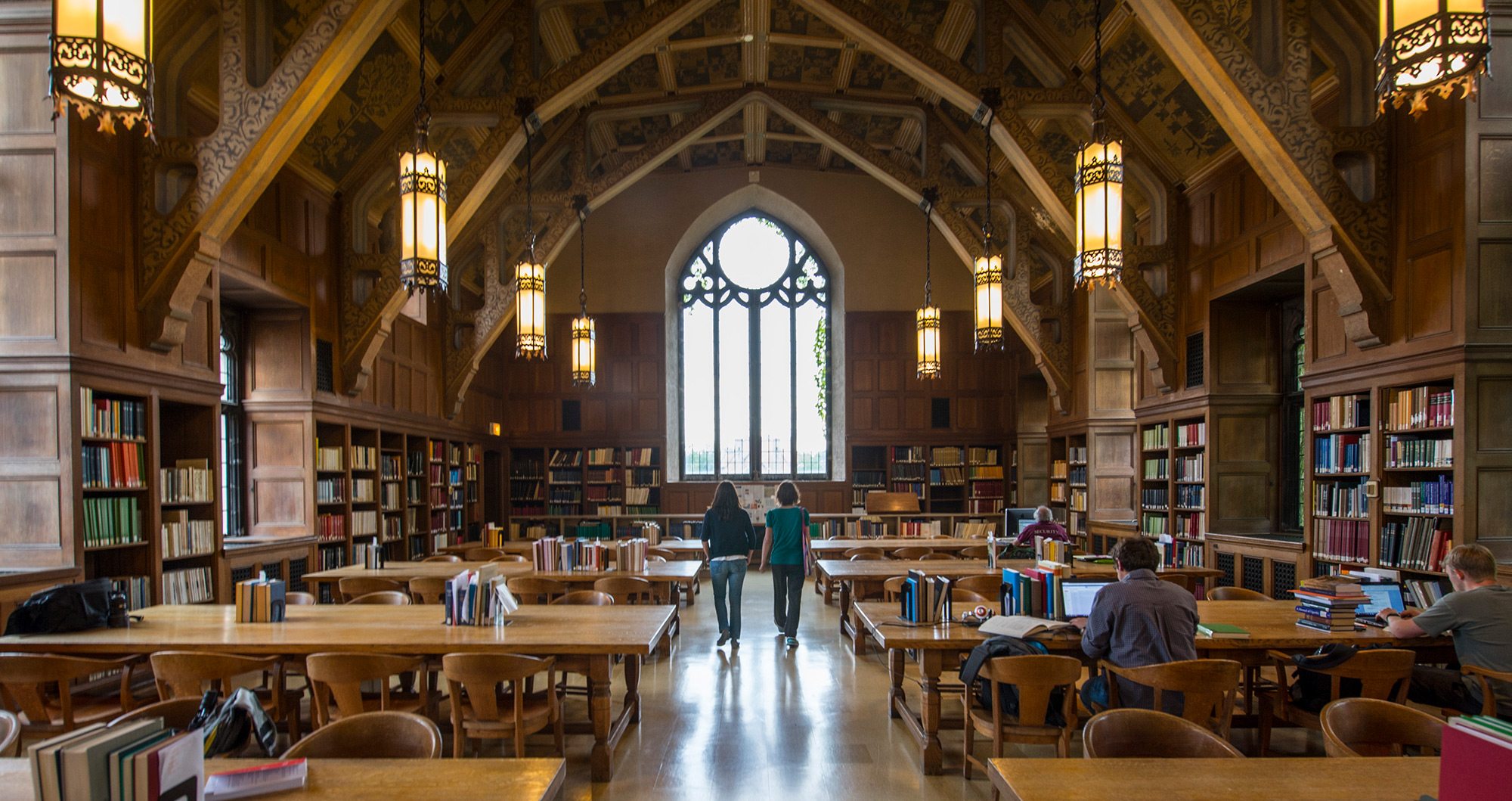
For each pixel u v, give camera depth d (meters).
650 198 14.76
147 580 5.58
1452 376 5.29
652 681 5.96
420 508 10.65
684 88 11.16
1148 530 9.77
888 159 11.20
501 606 4.30
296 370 7.93
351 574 6.66
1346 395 6.46
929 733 4.13
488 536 9.30
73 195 5.08
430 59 8.14
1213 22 5.85
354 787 2.12
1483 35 2.73
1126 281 8.91
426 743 2.47
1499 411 5.18
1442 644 4.05
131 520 5.49
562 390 14.55
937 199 11.05
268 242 7.20
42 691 3.92
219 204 5.72
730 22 9.53
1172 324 8.91
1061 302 11.62
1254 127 5.88
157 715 2.58
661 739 4.67
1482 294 5.19
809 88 11.21
